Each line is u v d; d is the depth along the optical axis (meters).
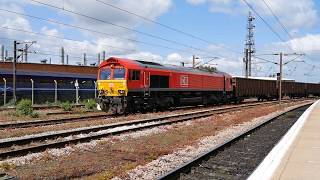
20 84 43.97
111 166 11.19
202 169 10.68
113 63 29.66
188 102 38.66
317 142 13.90
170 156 12.74
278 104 52.75
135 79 29.95
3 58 61.94
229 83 49.47
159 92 33.16
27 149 12.77
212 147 14.50
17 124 20.91
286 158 10.70
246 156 12.99
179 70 36.41
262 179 8.29
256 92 61.12
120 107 29.17
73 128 19.98
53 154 12.71
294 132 17.02
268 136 18.80
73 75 51.56
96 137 16.19
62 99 48.00
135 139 16.66
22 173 10.08
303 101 68.50
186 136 17.88
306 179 8.34
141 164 11.30
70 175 9.91
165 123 22.55
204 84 41.75
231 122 24.59
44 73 48.06
